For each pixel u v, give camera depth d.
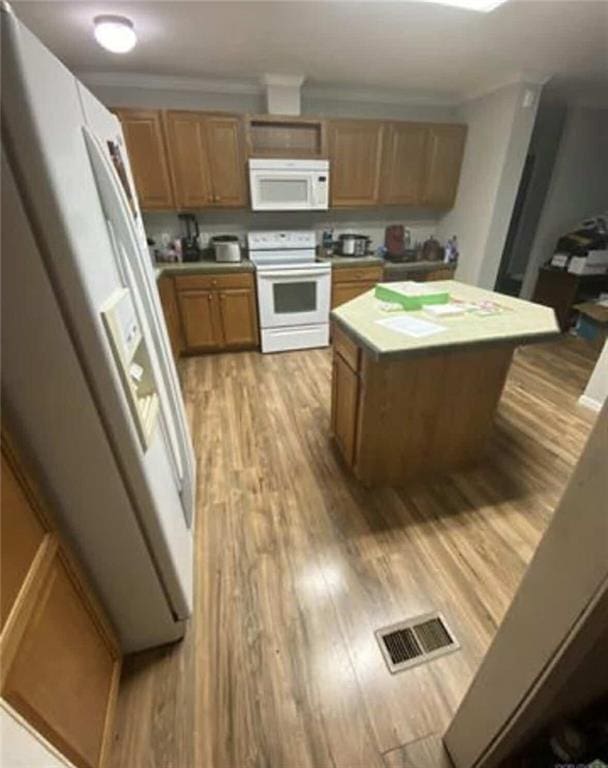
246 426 2.64
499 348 1.79
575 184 4.37
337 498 2.00
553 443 2.44
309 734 1.12
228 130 3.22
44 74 0.69
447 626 1.39
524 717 0.80
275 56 2.74
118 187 0.99
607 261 4.17
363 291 3.90
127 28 2.15
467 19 2.16
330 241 4.11
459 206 4.02
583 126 4.09
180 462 1.45
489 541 1.74
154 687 1.23
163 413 1.29
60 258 0.73
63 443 0.90
